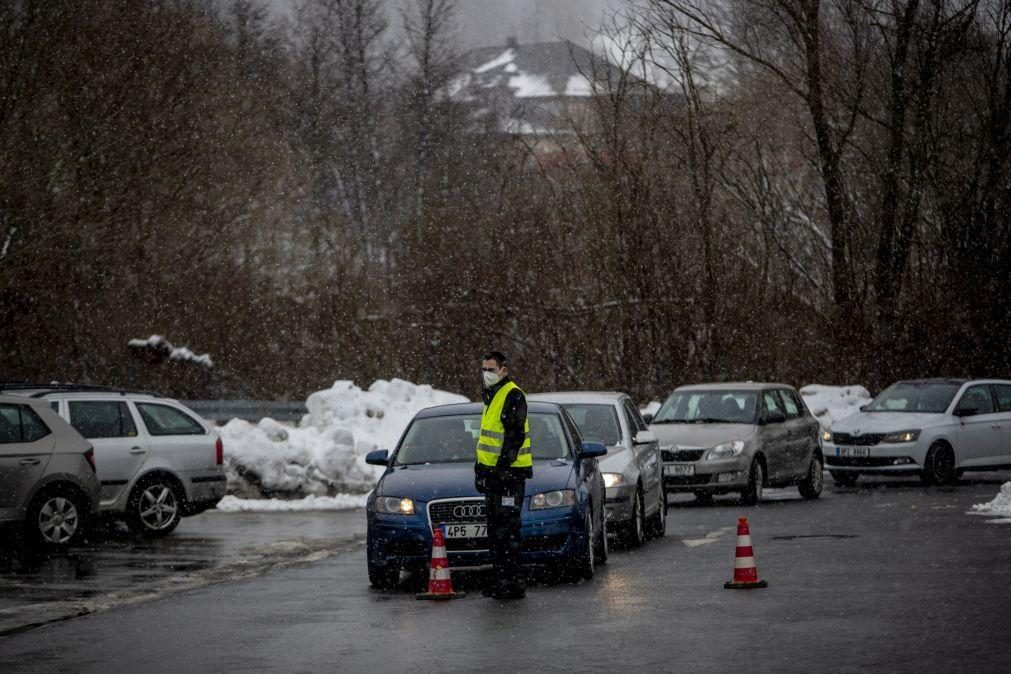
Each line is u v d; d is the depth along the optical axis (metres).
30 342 58.84
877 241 71.06
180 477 33.41
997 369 67.00
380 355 68.12
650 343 64.31
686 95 69.56
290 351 69.19
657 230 64.44
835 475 49.72
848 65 72.38
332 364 69.06
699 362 64.44
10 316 58.28
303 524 36.06
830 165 69.75
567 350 65.25
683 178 67.00
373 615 20.06
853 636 16.89
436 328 67.88
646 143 67.50
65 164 59.56
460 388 66.81
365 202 100.88
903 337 67.50
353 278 70.31
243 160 76.12
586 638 17.31
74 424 32.19
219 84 78.62
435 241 67.88
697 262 64.75
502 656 16.19
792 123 74.31
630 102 70.19
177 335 66.12
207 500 34.00
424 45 104.56
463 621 19.12
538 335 65.62
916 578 22.48
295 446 44.03
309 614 20.36
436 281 67.38
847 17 71.81
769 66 70.06
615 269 64.44
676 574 24.14
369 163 101.81
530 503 23.17
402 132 103.56
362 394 53.22
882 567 24.19
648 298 63.94
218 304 67.75
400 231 70.88
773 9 70.44
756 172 70.94
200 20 79.06
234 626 19.28
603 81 71.38
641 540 29.81
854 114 69.94
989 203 67.50
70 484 29.61
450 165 100.81
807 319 68.44
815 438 44.50
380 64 105.00
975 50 69.94
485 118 105.56
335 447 43.97
